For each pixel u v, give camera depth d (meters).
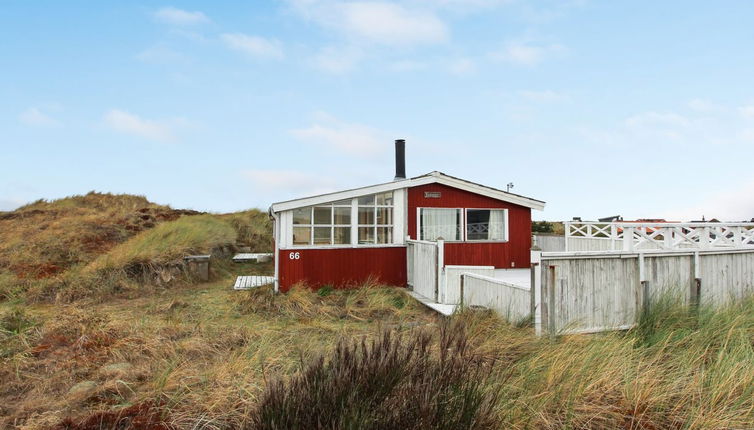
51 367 5.20
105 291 10.53
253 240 19.84
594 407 3.72
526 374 4.22
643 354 4.79
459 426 3.01
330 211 11.46
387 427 2.90
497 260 12.76
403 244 12.00
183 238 14.24
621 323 6.57
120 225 17.30
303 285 11.02
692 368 4.47
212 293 11.13
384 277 11.79
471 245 12.58
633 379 4.11
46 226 16.69
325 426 2.89
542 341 5.36
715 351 5.15
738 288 7.74
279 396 3.19
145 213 20.55
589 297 6.42
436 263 9.59
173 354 5.40
